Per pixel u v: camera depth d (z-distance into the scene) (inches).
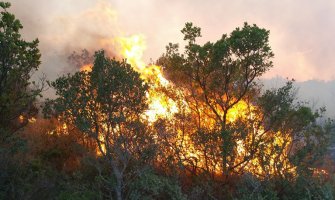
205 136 623.5
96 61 517.3
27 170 583.5
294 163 616.4
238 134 613.9
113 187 529.7
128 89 512.4
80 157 658.2
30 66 562.9
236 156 634.8
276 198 578.6
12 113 570.3
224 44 627.2
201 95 689.6
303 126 650.8
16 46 527.8
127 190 560.7
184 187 618.2
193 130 666.2
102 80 506.3
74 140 692.7
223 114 705.6
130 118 539.8
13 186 510.3
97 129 520.1
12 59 538.6
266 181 607.5
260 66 653.3
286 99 650.2
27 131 709.9
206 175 638.5
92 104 514.0
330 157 720.3
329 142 647.8
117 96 512.4
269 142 621.3
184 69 671.8
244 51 639.1
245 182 595.5
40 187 533.6
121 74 507.5
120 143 520.1
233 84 681.0
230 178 637.3
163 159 632.4
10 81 550.9
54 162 660.7
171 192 565.9
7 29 526.0
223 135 598.5
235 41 630.5
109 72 509.7
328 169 716.0
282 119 641.0
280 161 647.1
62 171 608.1
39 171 585.3
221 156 618.2
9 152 550.9
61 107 506.3
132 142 546.0
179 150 623.2
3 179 525.3
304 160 639.1
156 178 551.2
